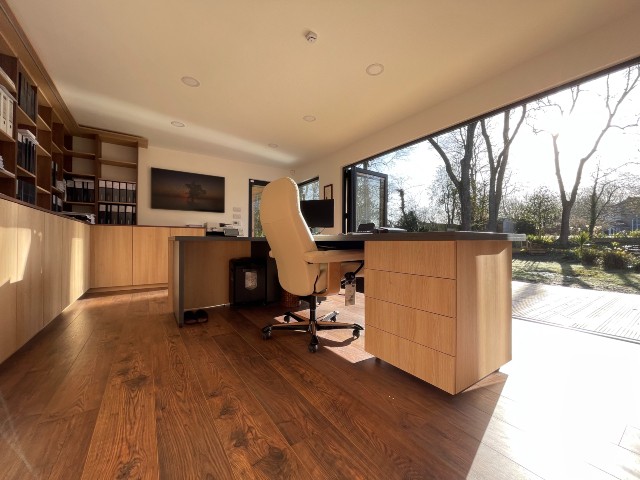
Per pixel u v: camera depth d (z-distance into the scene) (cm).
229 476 76
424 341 120
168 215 461
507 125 399
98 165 385
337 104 312
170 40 214
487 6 181
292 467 79
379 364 151
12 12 187
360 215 460
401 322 130
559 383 131
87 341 181
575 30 200
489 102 262
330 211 341
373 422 101
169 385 125
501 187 405
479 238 117
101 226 358
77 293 284
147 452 84
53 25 198
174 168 466
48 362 148
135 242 380
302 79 265
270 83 272
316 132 390
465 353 114
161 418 101
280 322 229
